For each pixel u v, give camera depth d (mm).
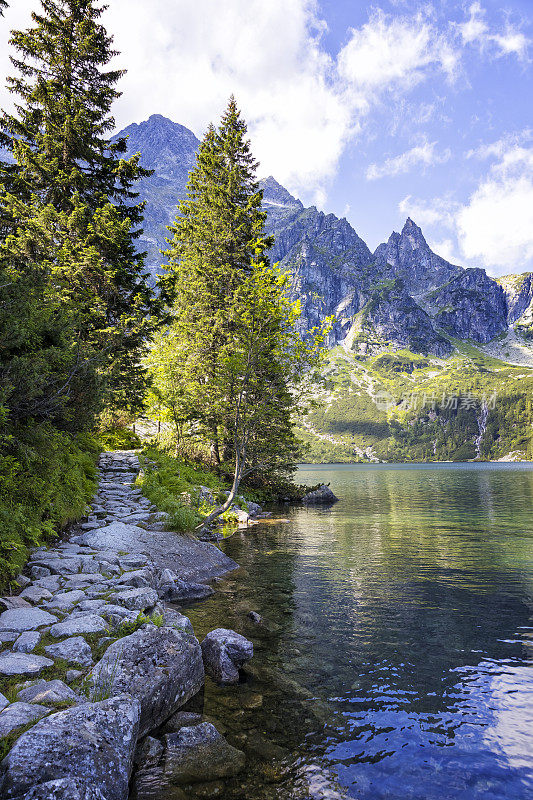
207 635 5836
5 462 7082
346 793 3307
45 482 8492
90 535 9289
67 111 20016
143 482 15914
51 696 3619
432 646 6082
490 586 9086
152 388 24109
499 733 4102
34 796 2500
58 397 8367
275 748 3842
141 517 11641
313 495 29953
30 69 19797
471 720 4320
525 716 4379
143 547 9453
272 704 4578
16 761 2656
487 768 3623
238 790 3301
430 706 4578
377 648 6008
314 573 10180
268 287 14398
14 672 3973
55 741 2877
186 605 7777
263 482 28422
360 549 13078
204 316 25656
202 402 22703
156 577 8203
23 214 17375
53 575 6883
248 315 14570
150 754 3607
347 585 9164
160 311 21266
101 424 25234
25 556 6938
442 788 3387
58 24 20312
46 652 4465
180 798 3188
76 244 17688
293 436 19156
